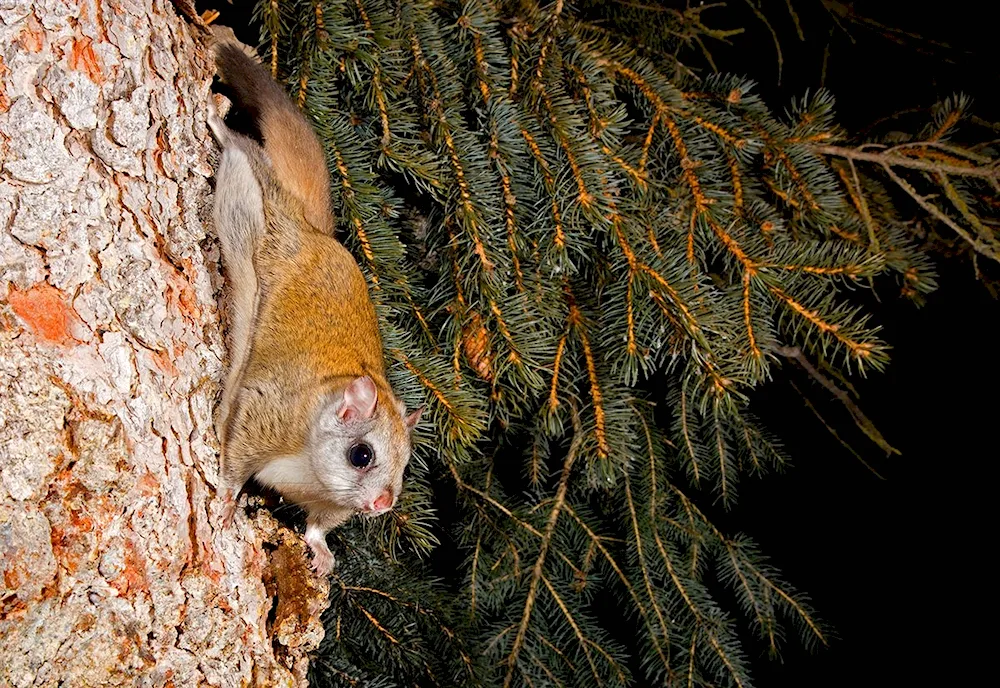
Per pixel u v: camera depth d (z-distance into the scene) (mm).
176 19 1812
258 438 1835
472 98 1943
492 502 2039
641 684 2145
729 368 1914
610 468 1946
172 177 1785
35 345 1724
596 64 1956
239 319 1834
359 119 1942
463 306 1921
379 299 1916
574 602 2033
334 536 2002
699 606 2041
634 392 2078
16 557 1713
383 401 1884
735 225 1955
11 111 1727
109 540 1734
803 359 2078
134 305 1754
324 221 1892
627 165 1938
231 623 1776
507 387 1943
